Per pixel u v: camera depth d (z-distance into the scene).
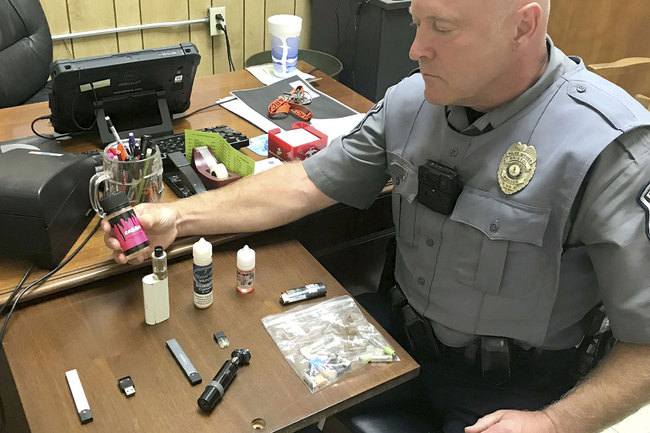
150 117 1.59
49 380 0.94
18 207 1.06
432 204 1.20
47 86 2.26
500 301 1.17
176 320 1.07
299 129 1.58
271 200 1.28
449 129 1.19
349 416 1.25
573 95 1.09
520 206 1.10
